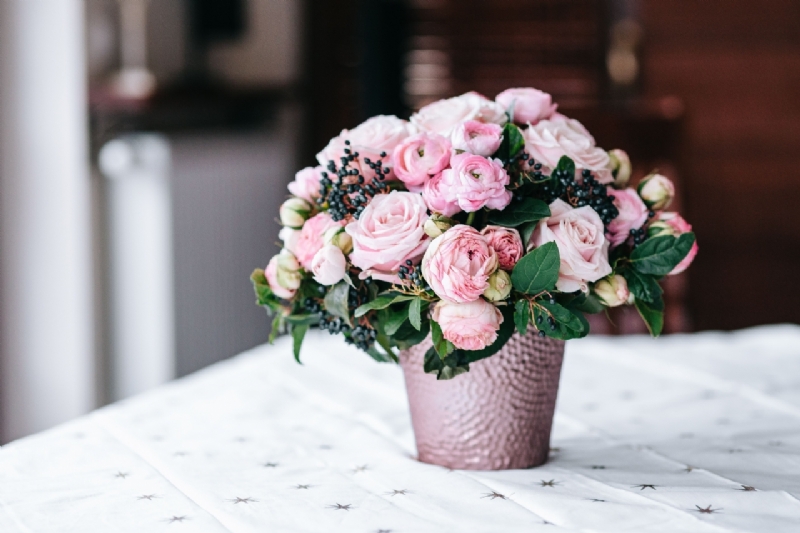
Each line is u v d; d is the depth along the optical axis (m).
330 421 1.68
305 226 1.46
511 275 1.41
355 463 1.54
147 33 3.84
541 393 1.51
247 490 1.46
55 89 3.06
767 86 5.02
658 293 1.47
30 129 3.08
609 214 1.45
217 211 3.87
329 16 4.80
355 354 1.99
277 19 4.77
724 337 2.09
